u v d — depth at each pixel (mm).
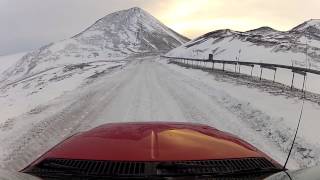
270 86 26547
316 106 17688
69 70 61344
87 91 26109
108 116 15766
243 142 3756
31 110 18422
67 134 12398
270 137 12109
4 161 9297
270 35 149625
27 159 9453
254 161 3322
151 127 3846
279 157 9852
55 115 16109
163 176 2955
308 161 9562
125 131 3680
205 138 3576
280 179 2947
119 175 2938
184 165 3027
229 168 3117
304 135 12055
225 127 13641
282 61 81375
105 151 3232
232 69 52500
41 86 36500
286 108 17297
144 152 3184
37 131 12844
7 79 190250
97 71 52031
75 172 3023
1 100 31141
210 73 40906
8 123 14906
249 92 23078
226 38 155000
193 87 27031
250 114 16156
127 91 24844
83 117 15523
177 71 47500
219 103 19281
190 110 17156
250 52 109375
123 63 87000
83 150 3283
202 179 2992
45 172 3123
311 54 84562
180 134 3625
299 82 36188
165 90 25234
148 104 18859
